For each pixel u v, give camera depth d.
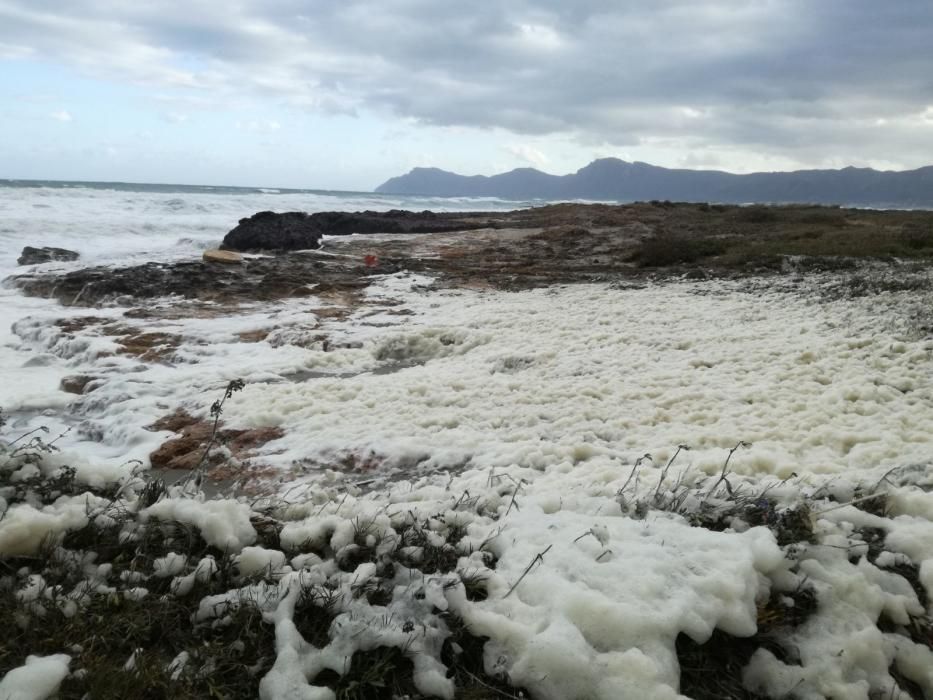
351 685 2.79
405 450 6.03
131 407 7.30
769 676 2.98
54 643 2.86
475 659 3.04
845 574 3.43
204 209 36.50
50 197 34.69
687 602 3.07
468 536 3.93
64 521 3.60
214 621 3.14
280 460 5.99
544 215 42.72
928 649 3.18
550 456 5.69
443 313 12.37
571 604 3.05
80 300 13.47
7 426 7.01
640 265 18.84
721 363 8.47
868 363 7.94
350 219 32.00
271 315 12.21
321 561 3.72
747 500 4.16
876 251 18.08
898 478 4.71
